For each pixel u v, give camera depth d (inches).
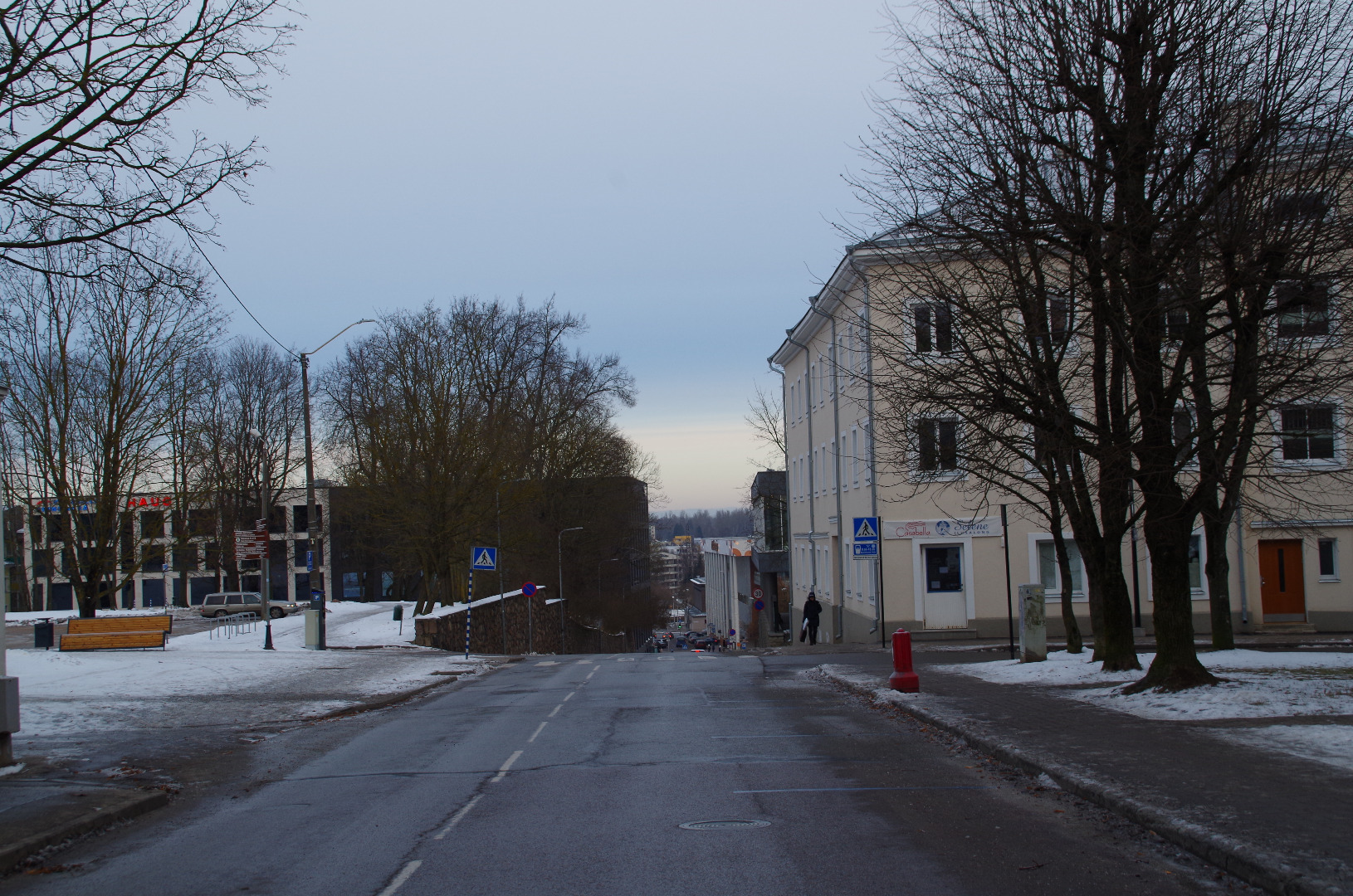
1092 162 532.7
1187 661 546.0
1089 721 475.8
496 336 2059.5
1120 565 690.8
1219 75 499.2
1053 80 538.9
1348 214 481.7
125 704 692.7
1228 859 245.1
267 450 2527.1
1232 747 385.7
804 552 1945.1
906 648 657.0
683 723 580.4
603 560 2647.6
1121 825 296.5
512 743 520.7
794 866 265.9
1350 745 374.0
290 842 314.5
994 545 1294.3
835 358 1562.5
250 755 499.2
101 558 1397.6
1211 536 794.2
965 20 597.0
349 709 677.9
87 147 458.3
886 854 275.4
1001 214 554.3
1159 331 525.0
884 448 1230.3
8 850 294.0
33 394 1376.7
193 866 289.0
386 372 1676.9
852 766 420.8
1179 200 513.0
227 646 1193.4
